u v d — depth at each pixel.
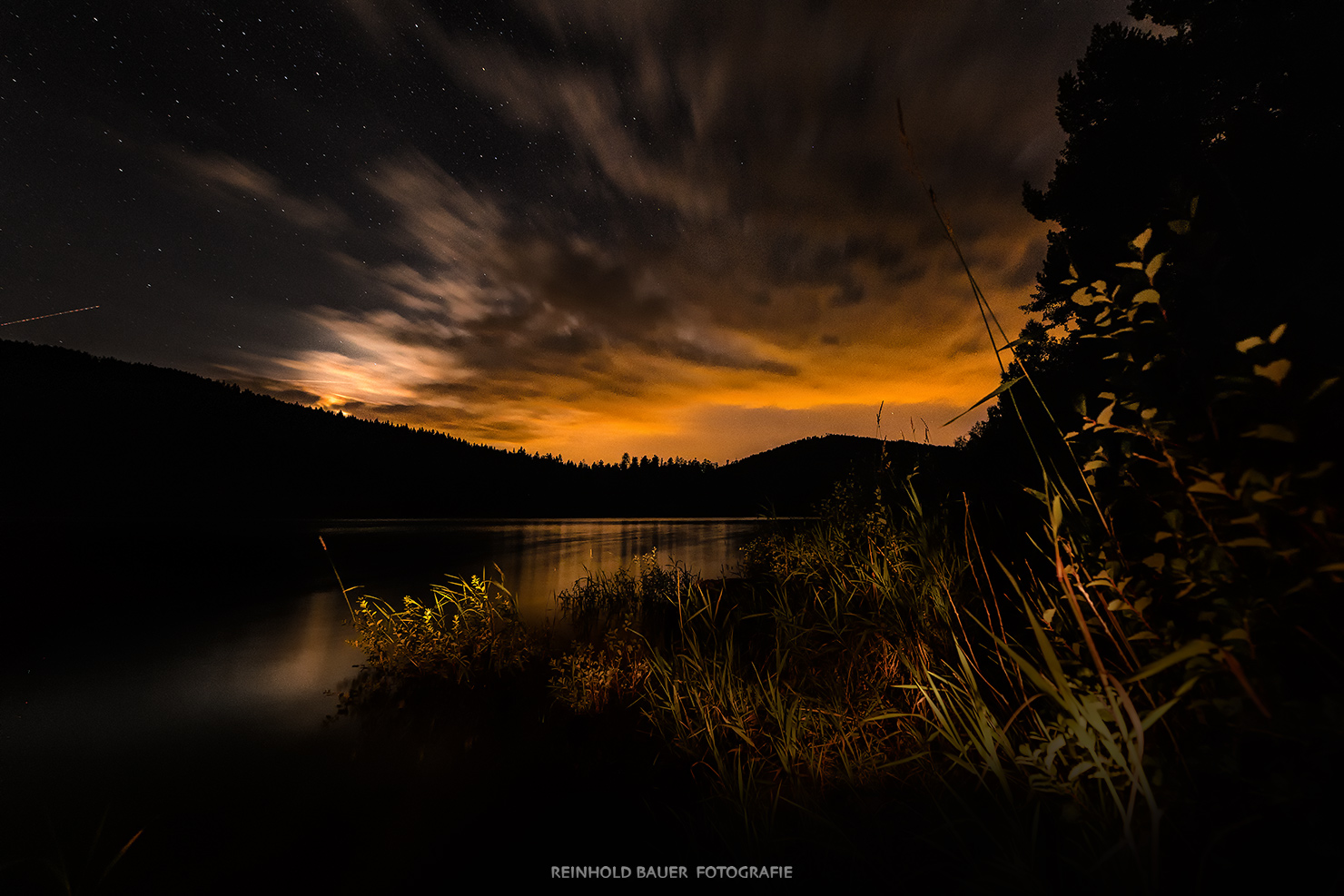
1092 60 8.98
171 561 16.86
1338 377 1.06
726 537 27.20
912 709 2.67
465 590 5.99
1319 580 1.11
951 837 1.90
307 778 3.51
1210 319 1.39
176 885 2.56
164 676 5.86
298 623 8.58
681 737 3.38
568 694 4.49
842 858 2.10
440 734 4.08
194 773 3.64
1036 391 1.54
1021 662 1.37
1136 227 5.17
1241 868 1.23
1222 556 1.22
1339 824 1.04
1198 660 1.28
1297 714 1.04
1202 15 7.91
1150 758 1.38
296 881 2.55
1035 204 10.09
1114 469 1.62
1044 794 1.57
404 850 2.74
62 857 2.79
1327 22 6.18
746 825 2.34
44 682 5.71
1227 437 1.33
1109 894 1.31
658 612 6.84
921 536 3.53
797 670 3.54
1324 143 5.49
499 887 2.41
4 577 13.68
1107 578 1.45
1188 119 7.38
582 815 2.86
